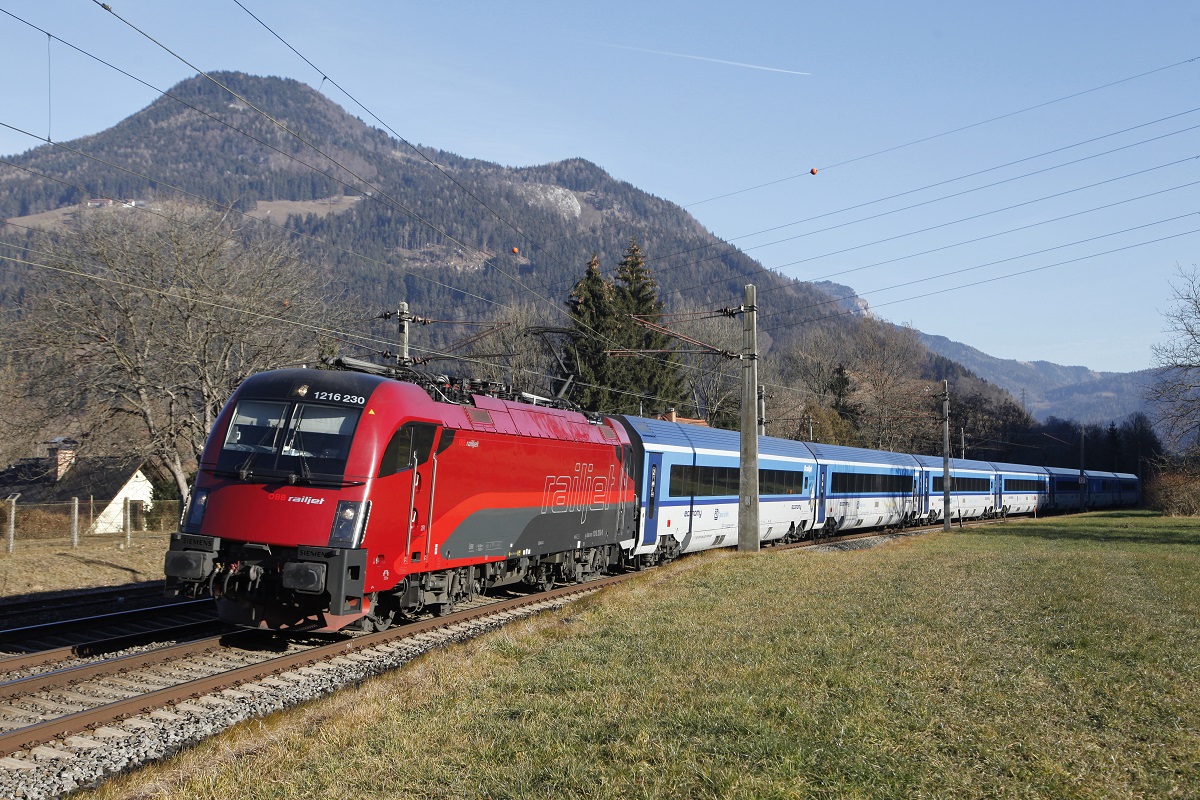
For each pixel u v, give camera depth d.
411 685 10.15
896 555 27.64
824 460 37.44
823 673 9.95
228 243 32.50
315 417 12.84
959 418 98.31
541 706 8.84
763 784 6.45
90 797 6.97
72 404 31.73
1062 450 112.62
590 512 21.09
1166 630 13.07
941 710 8.45
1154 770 6.95
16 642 13.12
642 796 6.40
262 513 12.22
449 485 14.94
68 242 31.22
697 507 27.72
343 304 37.16
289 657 11.98
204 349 30.34
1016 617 14.12
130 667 11.46
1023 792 6.39
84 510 39.81
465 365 55.22
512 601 18.09
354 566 12.23
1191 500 59.34
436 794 6.66
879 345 86.88
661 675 10.05
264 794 6.77
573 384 51.06
